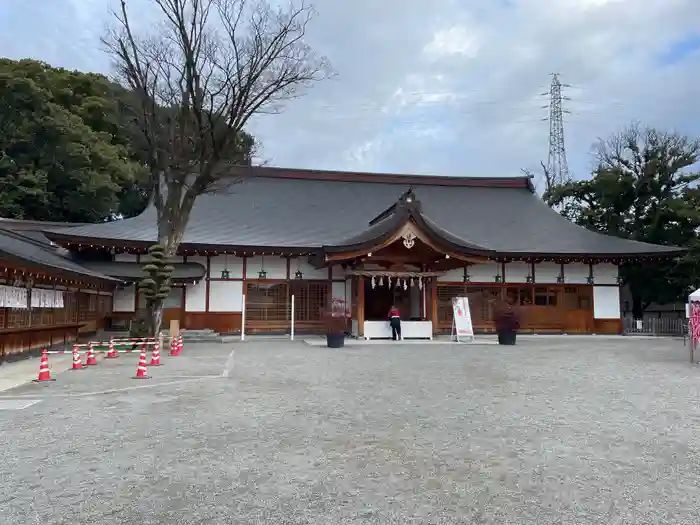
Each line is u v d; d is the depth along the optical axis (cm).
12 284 1548
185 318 2720
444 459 580
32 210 3581
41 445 630
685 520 422
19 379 1169
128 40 2158
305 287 2852
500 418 780
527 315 3055
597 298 3127
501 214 3456
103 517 424
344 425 731
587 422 757
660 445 638
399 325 2414
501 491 485
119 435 675
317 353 1795
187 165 2069
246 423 740
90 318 2414
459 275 3031
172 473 530
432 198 3538
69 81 4041
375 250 2339
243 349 1959
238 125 2036
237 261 2803
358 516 427
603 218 4225
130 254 2686
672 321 3219
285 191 3372
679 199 3759
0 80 3219
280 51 2044
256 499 462
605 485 502
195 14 2008
